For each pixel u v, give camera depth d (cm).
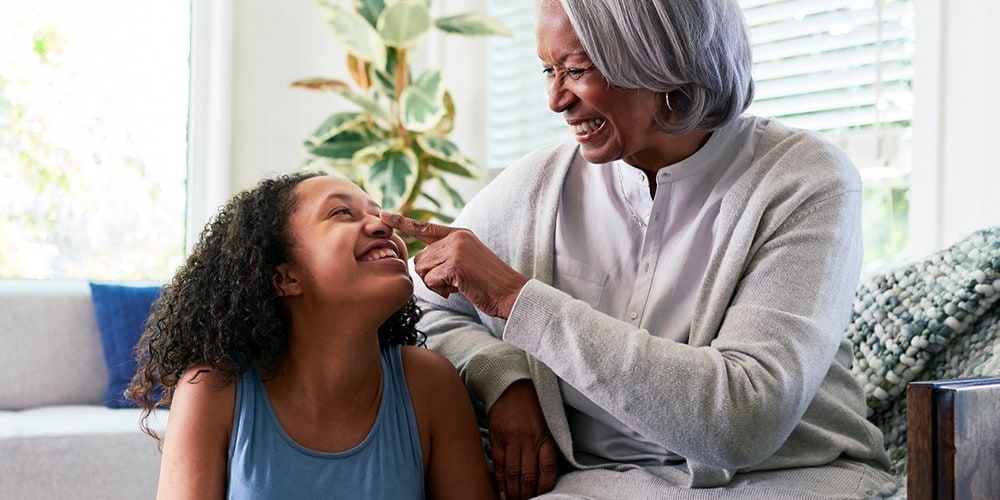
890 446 157
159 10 362
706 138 133
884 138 234
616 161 138
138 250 356
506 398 136
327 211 125
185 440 121
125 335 291
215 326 123
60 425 254
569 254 141
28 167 340
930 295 156
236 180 368
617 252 138
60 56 346
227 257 125
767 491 121
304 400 125
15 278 336
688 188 133
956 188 217
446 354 145
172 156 363
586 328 118
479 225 150
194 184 364
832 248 124
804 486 123
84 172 349
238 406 123
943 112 220
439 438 134
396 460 128
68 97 347
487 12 364
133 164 356
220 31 364
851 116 244
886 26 236
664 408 115
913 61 227
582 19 119
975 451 87
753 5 264
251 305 123
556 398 134
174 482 120
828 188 127
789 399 116
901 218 238
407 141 339
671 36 120
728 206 129
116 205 353
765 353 117
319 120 382
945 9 220
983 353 148
